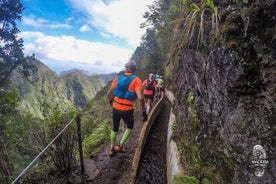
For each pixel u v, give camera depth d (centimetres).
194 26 434
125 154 532
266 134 256
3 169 362
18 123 392
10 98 436
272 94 262
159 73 2569
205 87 408
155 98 1455
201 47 423
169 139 678
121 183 411
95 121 953
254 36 296
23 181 365
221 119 342
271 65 272
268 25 285
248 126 281
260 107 272
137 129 739
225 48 316
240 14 323
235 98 307
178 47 608
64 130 365
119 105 454
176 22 655
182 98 689
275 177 235
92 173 430
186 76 649
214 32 363
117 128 476
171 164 527
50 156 392
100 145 642
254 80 286
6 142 375
